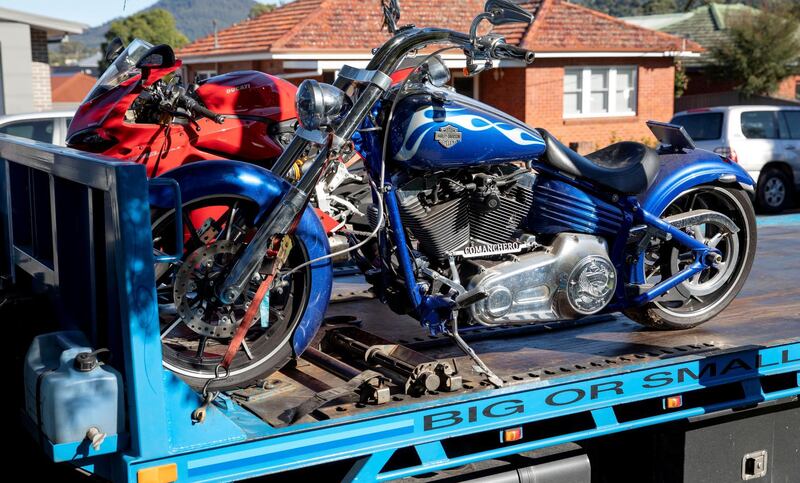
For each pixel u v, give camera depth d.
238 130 5.20
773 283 5.45
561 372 3.61
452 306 3.61
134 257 2.73
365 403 3.22
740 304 4.94
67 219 3.35
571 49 20.28
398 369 3.53
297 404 3.29
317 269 3.44
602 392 3.57
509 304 3.76
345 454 3.05
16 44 19.42
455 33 3.54
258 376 3.35
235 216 3.47
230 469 2.88
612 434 3.89
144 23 48.56
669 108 22.14
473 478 3.42
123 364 2.84
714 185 4.46
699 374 3.83
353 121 3.45
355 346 3.82
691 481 3.89
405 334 4.31
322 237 3.46
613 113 21.50
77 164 3.05
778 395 4.08
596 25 21.39
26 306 3.61
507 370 3.69
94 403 2.75
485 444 3.50
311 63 18.59
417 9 20.67
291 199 3.27
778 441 4.14
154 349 2.77
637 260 4.24
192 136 5.12
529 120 20.39
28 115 9.56
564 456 3.62
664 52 21.25
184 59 21.72
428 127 3.55
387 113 3.66
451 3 21.08
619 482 3.92
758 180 13.70
